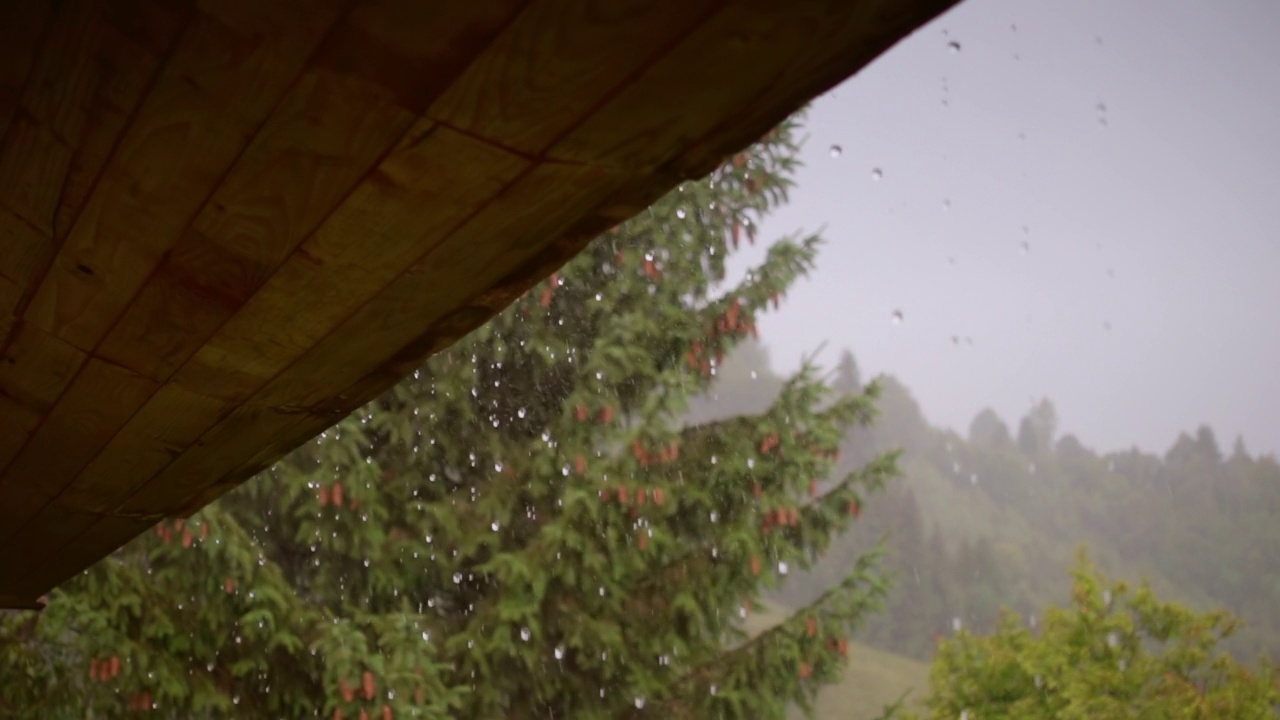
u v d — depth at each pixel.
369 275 0.73
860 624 5.35
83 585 3.56
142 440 1.11
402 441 5.24
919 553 66.06
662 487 5.04
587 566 5.00
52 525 1.44
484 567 4.89
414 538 5.13
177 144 0.64
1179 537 94.12
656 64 0.52
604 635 4.96
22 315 0.91
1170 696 9.92
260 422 1.03
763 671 5.26
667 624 5.23
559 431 5.18
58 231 0.77
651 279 5.42
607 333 5.22
